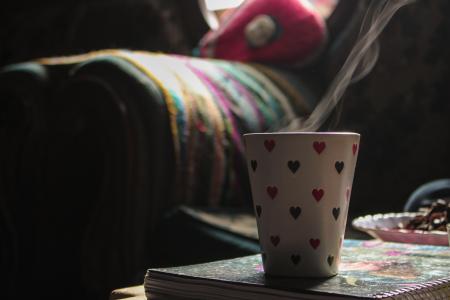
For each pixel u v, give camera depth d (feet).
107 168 6.17
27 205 6.73
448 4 8.37
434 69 8.38
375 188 8.57
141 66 6.50
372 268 2.38
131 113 6.14
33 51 13.39
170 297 2.25
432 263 2.47
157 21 11.51
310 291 2.02
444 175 8.20
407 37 8.61
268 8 9.47
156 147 6.09
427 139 8.34
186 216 5.90
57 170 6.57
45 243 6.58
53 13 13.23
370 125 8.71
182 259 5.73
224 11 11.22
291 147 2.24
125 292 2.55
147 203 6.03
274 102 8.20
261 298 2.09
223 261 2.52
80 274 6.29
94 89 6.39
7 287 6.73
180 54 11.18
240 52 9.55
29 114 6.86
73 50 12.66
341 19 9.59
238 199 6.98
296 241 2.24
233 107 7.32
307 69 9.61
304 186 2.24
